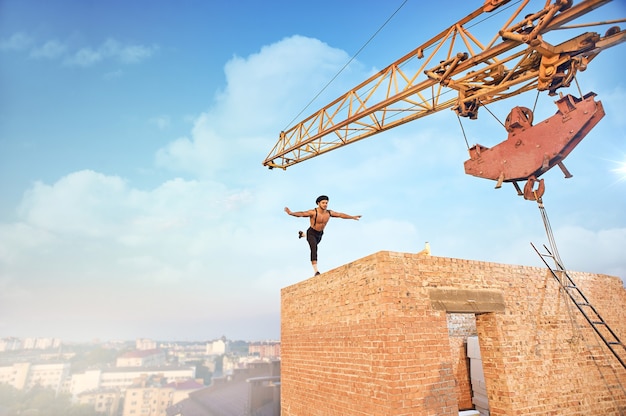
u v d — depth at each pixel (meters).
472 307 6.82
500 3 8.92
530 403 6.77
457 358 10.83
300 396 8.66
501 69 9.48
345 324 7.11
